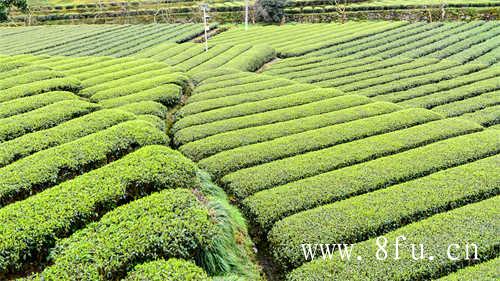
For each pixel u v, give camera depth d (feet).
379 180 50.98
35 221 37.45
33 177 45.03
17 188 43.50
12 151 51.60
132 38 175.42
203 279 32.50
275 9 228.63
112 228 36.86
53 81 78.54
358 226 42.68
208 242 37.11
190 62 122.72
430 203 45.68
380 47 144.66
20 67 89.61
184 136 67.72
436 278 36.63
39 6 290.15
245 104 80.84
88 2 297.12
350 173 52.70
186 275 32.63
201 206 40.70
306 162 56.29
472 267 36.76
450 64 114.93
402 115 71.46
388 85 97.81
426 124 67.77
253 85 94.53
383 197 47.21
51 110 63.77
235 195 51.29
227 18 247.70
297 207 46.80
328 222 43.45
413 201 46.09
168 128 75.72
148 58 125.18
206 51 136.56
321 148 61.62
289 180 52.80
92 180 43.29
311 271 37.55
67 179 47.21
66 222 38.01
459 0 213.46
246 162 57.41
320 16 230.68
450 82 97.86
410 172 52.49
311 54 139.54
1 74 84.69
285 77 111.14
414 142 61.31
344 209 45.32
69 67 105.91
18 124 58.59
